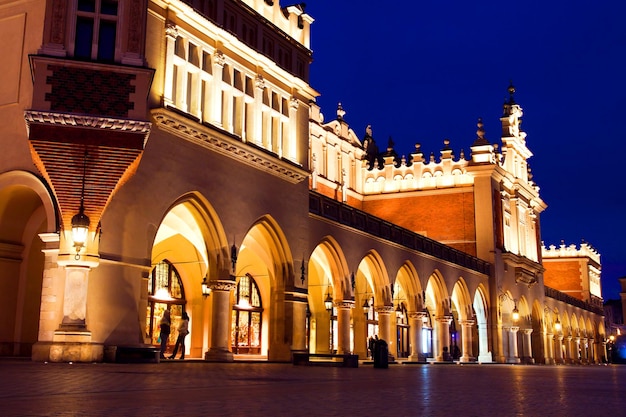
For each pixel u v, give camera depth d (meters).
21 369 14.38
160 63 23.56
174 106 23.91
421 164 55.31
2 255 22.16
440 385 13.76
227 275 25.61
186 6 24.42
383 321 37.31
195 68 25.30
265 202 28.41
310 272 39.91
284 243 29.55
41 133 18.69
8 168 21.00
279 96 30.47
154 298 30.72
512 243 57.41
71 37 19.50
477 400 9.62
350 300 33.94
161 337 24.16
